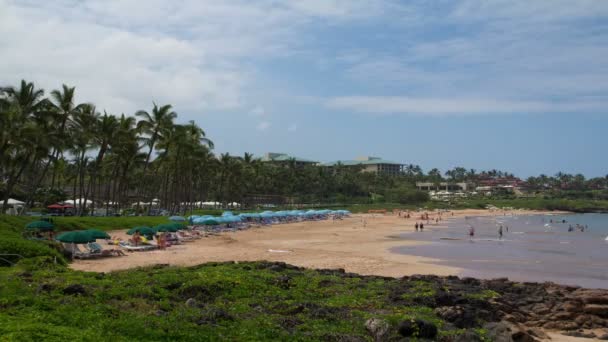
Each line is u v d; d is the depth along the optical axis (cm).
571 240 7488
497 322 1828
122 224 6241
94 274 2309
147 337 1357
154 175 11581
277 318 1672
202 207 13012
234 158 14075
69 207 8456
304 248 5353
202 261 3781
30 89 6078
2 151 5772
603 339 1986
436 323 1723
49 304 1591
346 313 1828
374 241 6681
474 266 4278
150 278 2166
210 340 1378
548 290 2678
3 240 2825
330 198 19250
